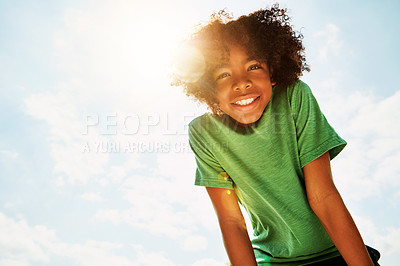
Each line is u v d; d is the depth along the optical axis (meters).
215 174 1.38
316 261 1.34
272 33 1.29
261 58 1.20
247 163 1.32
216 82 1.24
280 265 1.38
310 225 1.33
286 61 1.32
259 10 1.35
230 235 1.29
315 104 1.28
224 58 1.20
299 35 1.38
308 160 1.24
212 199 1.37
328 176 1.23
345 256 1.16
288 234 1.36
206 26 1.32
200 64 1.28
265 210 1.39
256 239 1.51
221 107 1.27
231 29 1.22
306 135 1.25
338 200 1.19
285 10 1.38
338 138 1.25
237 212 1.34
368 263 1.13
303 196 1.32
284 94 1.30
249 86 1.19
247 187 1.37
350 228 1.16
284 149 1.29
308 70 1.42
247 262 1.26
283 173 1.30
